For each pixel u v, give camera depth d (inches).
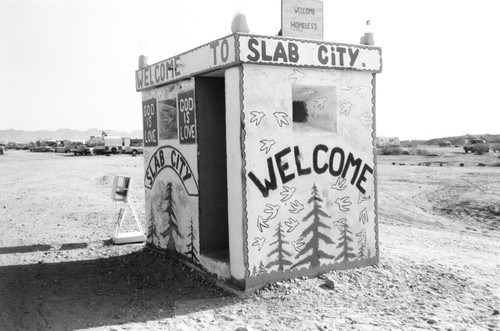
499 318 219.5
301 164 269.4
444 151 2484.0
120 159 2050.9
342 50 279.7
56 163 1758.1
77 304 251.1
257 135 254.8
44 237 430.3
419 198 749.3
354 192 288.8
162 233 341.7
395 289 262.5
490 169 1192.2
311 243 273.3
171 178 326.3
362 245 291.7
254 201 254.2
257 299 245.3
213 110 298.8
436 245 411.5
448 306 236.7
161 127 338.6
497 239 463.2
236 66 251.0
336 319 218.7
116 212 573.9
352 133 287.9
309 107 287.7
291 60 261.7
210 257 284.8
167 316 229.1
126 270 317.1
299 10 279.9
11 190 844.0
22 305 250.1
